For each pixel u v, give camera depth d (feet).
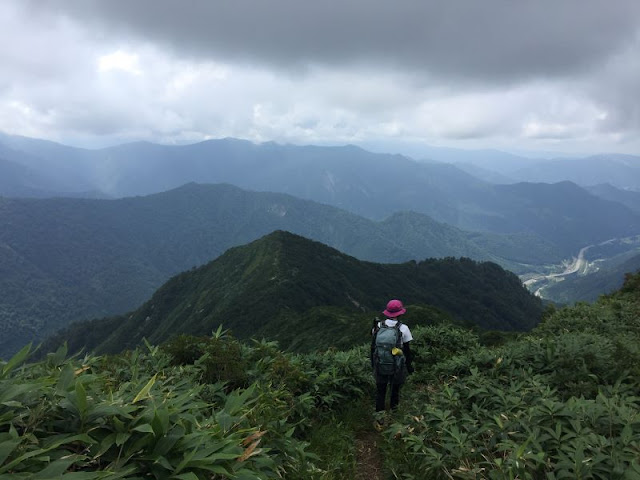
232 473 7.79
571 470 10.75
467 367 23.39
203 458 7.29
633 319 33.58
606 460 10.43
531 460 11.30
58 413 7.86
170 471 7.20
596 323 31.86
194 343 20.39
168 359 18.72
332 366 24.22
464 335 35.27
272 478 10.39
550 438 12.20
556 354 19.93
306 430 17.78
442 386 21.38
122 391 9.68
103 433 7.62
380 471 15.79
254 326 325.62
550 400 13.93
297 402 18.06
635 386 16.28
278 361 20.30
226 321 349.20
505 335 37.27
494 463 11.80
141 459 7.20
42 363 11.53
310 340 161.99
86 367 12.35
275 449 12.51
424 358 30.63
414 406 19.26
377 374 20.66
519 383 17.83
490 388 17.65
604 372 17.88
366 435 19.35
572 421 12.32
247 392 11.44
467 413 16.48
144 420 7.93
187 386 14.57
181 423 8.25
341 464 15.02
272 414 13.97
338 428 18.26
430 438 15.47
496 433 13.56
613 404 12.73
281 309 337.52
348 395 22.82
